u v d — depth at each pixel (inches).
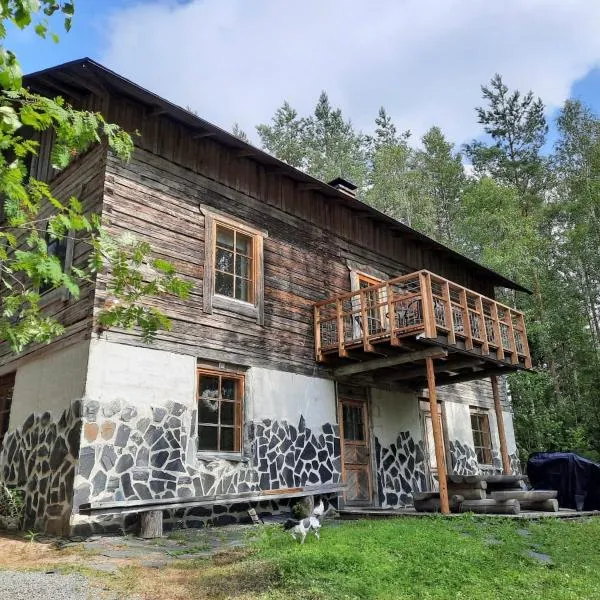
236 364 362.9
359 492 434.3
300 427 393.7
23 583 173.0
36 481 304.0
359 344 396.8
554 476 438.3
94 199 323.6
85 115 138.6
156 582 180.2
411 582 181.8
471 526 287.3
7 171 119.5
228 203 388.8
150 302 321.1
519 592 173.8
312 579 178.1
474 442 581.9
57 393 307.1
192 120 350.9
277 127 1299.2
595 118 974.4
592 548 250.5
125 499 284.4
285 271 419.8
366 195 1108.5
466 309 402.9
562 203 948.0
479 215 873.5
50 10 124.3
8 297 155.2
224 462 337.4
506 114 1136.2
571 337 815.7
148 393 307.9
